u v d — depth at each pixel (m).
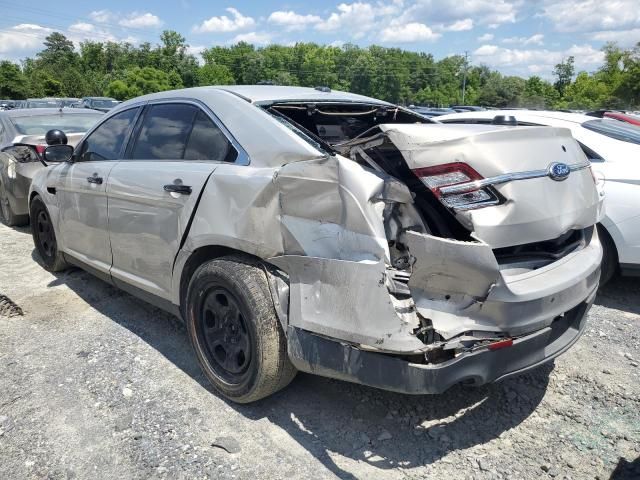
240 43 119.81
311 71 113.62
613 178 4.41
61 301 4.53
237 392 2.93
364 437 2.78
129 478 2.49
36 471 2.54
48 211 4.79
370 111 3.96
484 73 129.75
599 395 3.14
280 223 2.61
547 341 2.55
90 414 2.96
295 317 2.57
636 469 2.52
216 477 2.49
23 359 3.56
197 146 3.29
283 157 2.78
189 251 3.11
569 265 2.70
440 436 2.79
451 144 2.36
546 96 97.50
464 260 2.20
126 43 110.69
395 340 2.25
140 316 4.23
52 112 7.62
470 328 2.29
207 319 3.13
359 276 2.32
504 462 2.60
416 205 2.43
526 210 2.40
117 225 3.75
